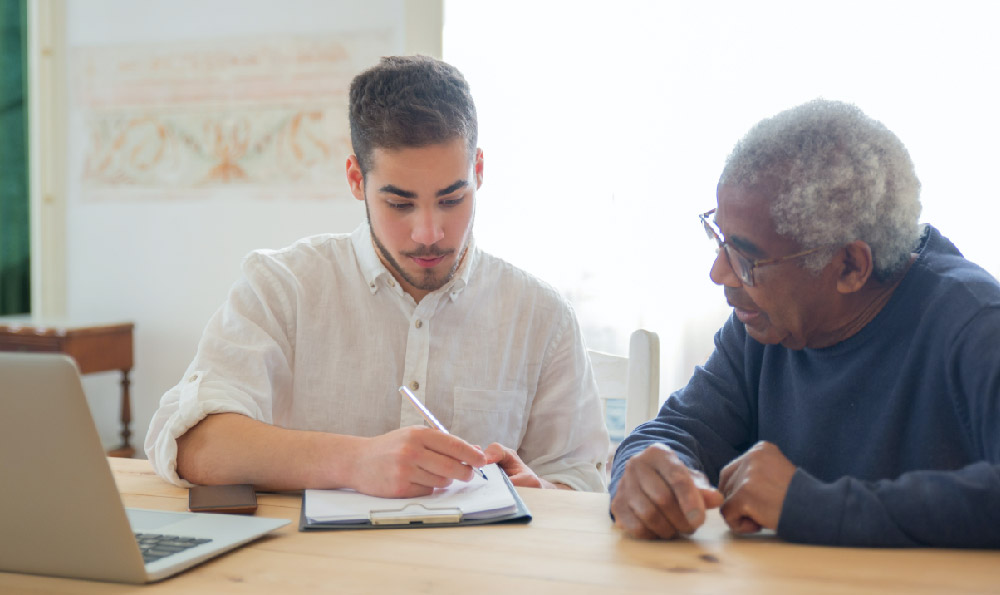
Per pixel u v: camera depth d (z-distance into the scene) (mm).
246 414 1174
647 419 1464
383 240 1307
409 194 1238
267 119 3463
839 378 1073
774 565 786
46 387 708
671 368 3188
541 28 3273
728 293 1023
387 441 1017
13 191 3848
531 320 1534
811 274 967
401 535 881
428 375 1466
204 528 881
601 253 3246
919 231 1024
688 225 3168
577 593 713
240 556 814
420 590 722
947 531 823
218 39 3500
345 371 1461
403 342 1470
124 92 3609
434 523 918
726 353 1241
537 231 3291
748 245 966
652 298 3203
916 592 717
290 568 779
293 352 1467
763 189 948
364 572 768
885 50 2986
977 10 2922
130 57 3594
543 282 1568
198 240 3562
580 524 922
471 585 733
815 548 838
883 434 1038
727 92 3125
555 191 3273
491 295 1521
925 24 2957
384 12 3348
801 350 1117
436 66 1281
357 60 3375
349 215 3400
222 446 1094
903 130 2979
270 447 1071
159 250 3607
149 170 3600
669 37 3172
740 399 1222
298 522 937
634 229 3215
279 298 1452
